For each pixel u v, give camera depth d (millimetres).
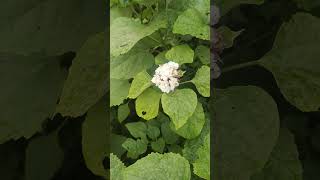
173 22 714
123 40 652
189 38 731
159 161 683
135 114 775
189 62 700
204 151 683
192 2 707
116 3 710
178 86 745
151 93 708
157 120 777
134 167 674
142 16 711
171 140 771
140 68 708
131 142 761
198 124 714
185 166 684
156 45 729
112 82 709
